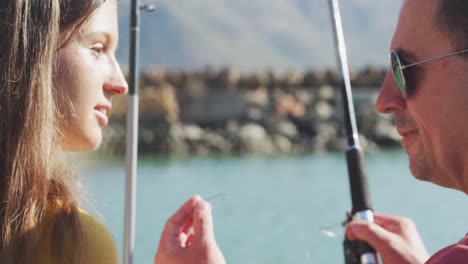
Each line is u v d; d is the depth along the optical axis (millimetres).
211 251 1097
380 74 17125
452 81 1007
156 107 15062
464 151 1016
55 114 1086
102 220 1213
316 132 15773
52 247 1041
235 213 6609
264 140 15234
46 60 1053
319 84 17969
